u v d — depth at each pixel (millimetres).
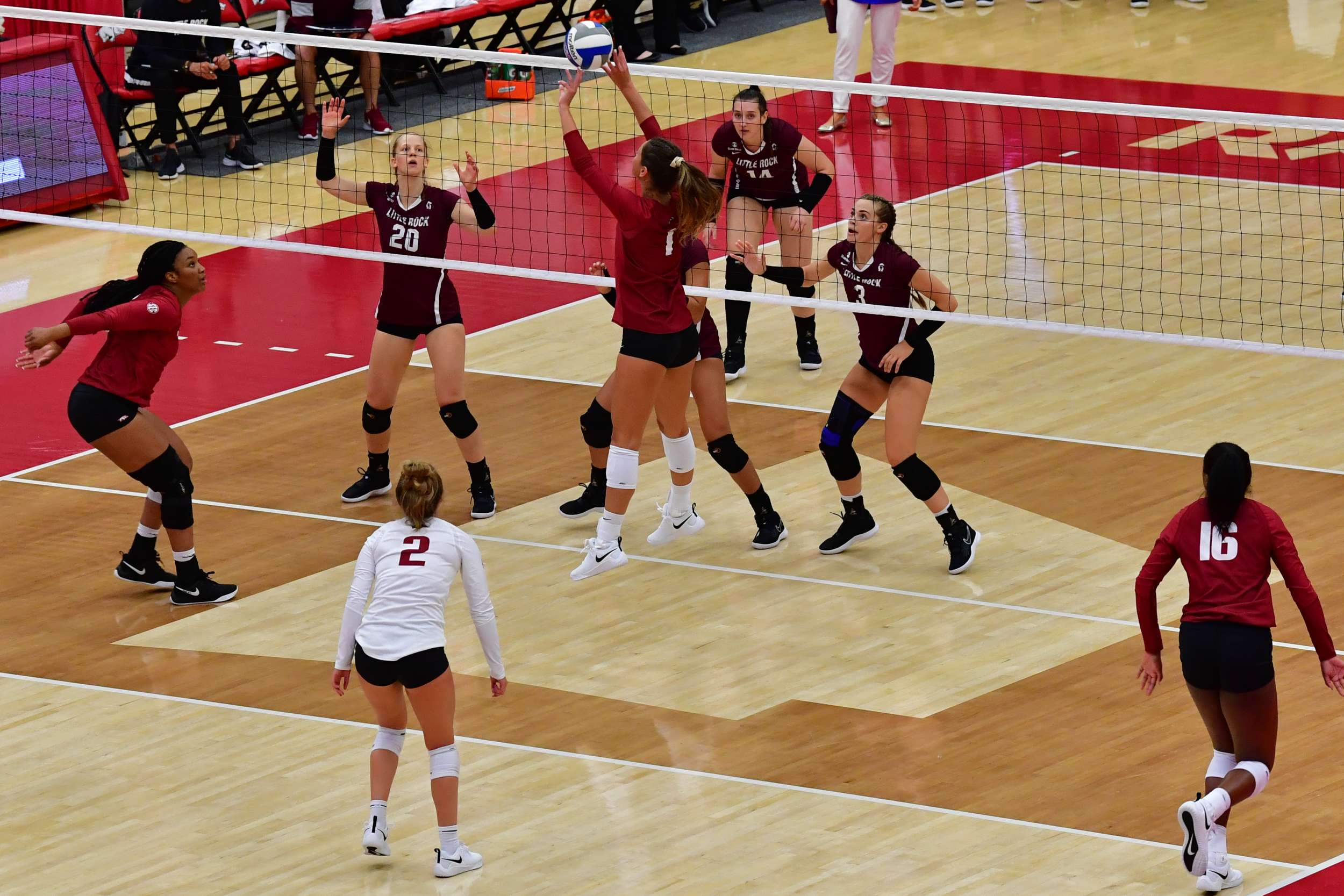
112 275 33656
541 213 36000
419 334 24109
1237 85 42500
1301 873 16266
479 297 32438
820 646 20875
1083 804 17516
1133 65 44625
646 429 27281
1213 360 28500
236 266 34125
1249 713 15992
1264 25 47688
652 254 21078
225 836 17391
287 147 40688
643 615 21766
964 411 27141
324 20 40031
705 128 40625
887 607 21734
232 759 18844
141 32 37812
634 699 19844
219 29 26484
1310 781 17766
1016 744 18641
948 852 16766
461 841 17219
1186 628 16203
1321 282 31047
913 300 22406
